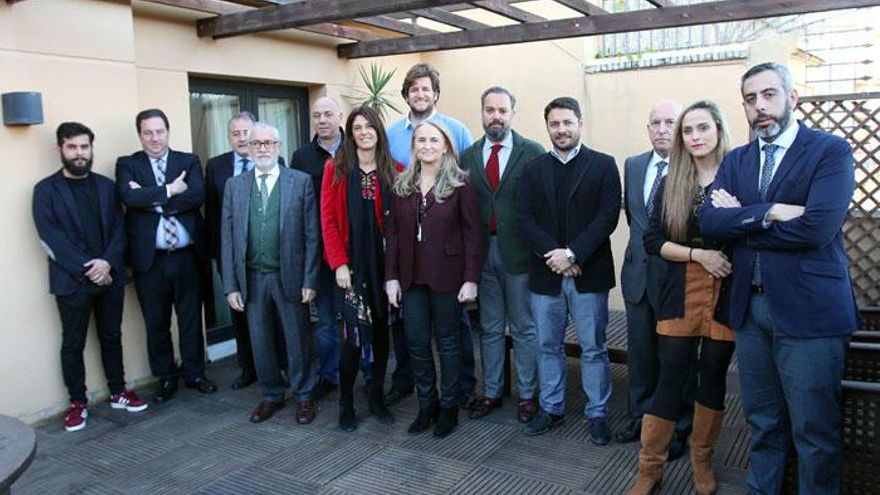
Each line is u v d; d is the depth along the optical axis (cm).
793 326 215
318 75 546
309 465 311
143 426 360
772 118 217
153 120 380
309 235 355
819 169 209
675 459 299
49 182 356
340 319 340
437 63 614
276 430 351
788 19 512
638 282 307
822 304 212
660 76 512
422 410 342
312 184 360
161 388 397
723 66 488
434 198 321
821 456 220
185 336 407
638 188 306
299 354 359
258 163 350
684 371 256
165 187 380
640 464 267
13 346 355
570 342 381
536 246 314
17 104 343
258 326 361
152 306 390
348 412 348
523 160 336
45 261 366
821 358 214
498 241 341
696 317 250
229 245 359
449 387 336
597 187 307
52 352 371
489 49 584
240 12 434
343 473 302
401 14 514
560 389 335
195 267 405
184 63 449
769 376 232
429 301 332
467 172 331
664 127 293
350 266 335
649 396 317
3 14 343
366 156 334
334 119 394
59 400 375
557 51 552
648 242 266
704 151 247
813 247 210
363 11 383
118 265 373
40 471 311
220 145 502
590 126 544
